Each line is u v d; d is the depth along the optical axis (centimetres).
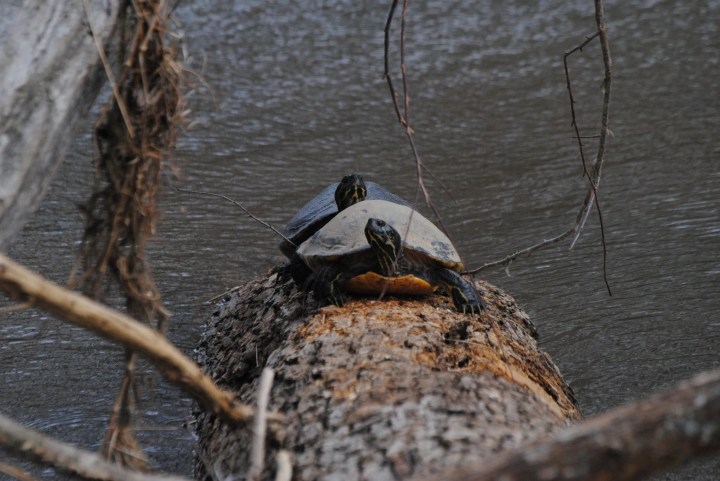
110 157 606
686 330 1084
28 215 548
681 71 2262
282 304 996
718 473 782
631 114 1994
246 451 684
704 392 401
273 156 1808
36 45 539
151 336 522
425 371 697
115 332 505
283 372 750
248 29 2606
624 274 1256
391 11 623
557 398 812
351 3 2856
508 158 1784
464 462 557
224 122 1989
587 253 1341
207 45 2473
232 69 2309
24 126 525
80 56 552
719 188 1559
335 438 618
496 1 2911
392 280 850
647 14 2747
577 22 2689
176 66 604
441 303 892
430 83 2248
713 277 1223
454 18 2741
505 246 1390
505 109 2069
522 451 414
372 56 2419
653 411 404
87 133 1864
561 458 406
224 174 1711
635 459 402
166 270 1318
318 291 871
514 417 634
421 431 596
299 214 1094
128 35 581
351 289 885
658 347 1048
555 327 1115
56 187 1627
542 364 885
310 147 1859
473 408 630
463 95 2164
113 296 1137
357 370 705
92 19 558
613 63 2356
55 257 1342
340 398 669
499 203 1567
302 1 2867
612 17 2728
